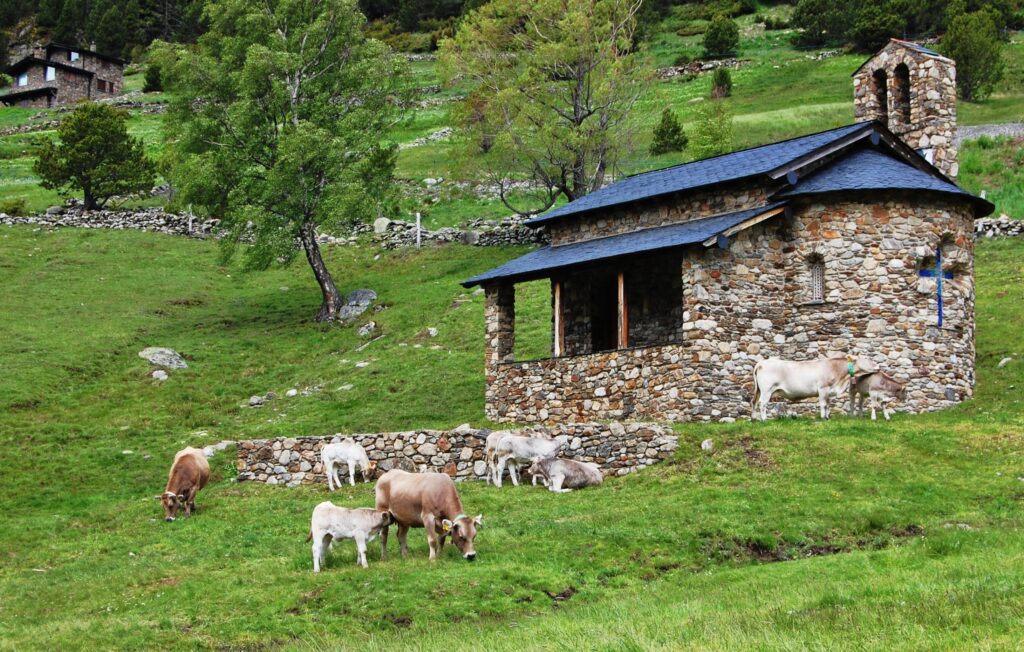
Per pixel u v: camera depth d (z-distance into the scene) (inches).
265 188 1835.6
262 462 1149.1
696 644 540.7
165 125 1952.5
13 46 6107.3
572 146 2062.0
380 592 711.7
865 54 3991.1
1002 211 1904.5
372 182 1946.4
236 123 1843.0
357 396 1491.1
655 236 1277.1
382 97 2015.3
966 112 2881.4
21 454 1282.0
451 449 1087.0
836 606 599.8
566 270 1306.6
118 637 664.4
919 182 1219.9
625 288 1391.5
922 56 1529.3
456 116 2167.8
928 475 931.3
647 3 4881.9
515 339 1603.1
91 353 1654.8
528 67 2080.5
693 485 957.8
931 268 1224.8
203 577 785.6
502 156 2095.2
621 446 1045.2
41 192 2714.1
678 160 2581.2
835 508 856.9
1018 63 3587.6
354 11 2006.6
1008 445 989.8
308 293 2022.6
